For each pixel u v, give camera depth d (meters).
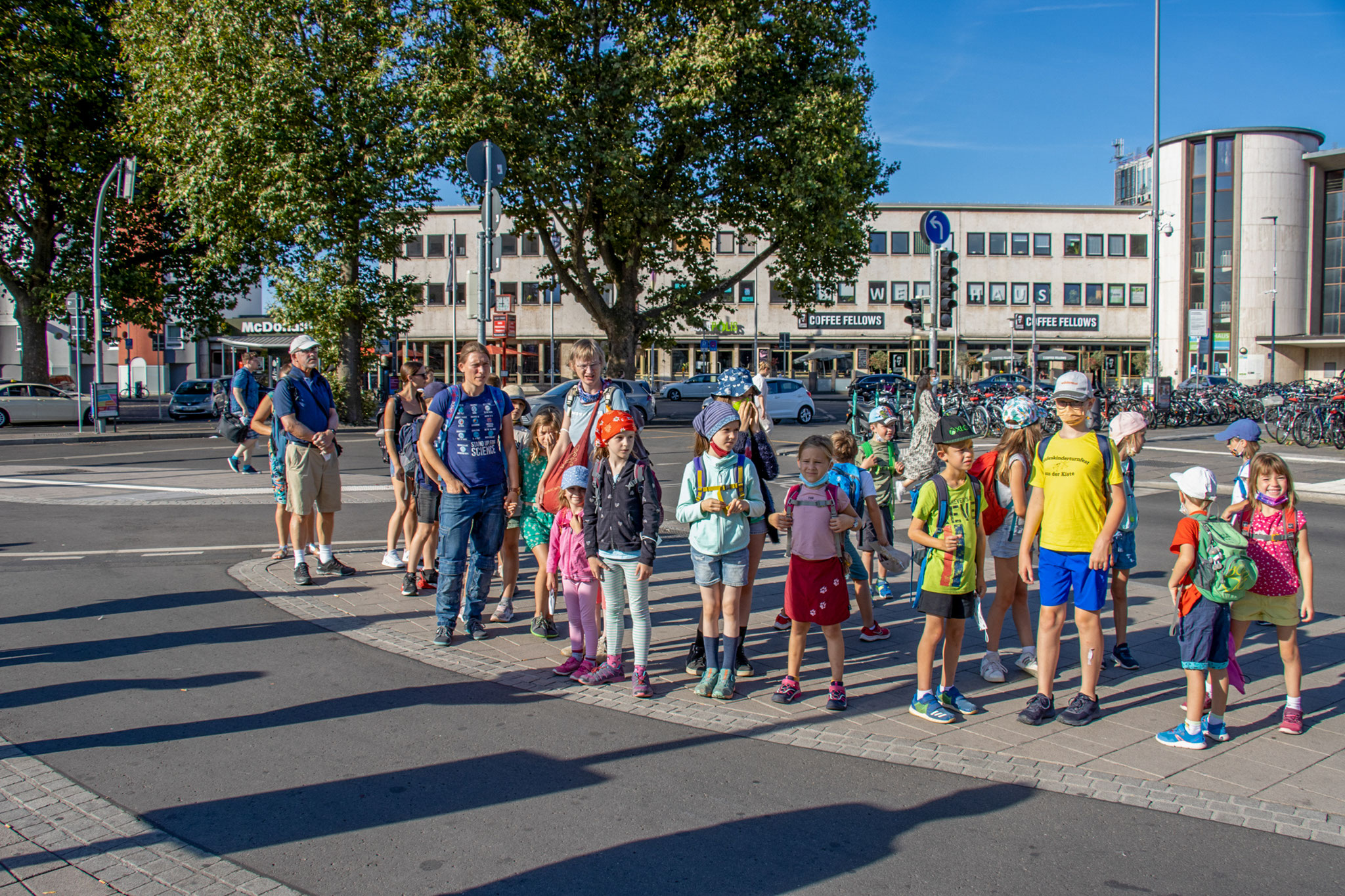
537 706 5.22
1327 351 55.53
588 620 5.73
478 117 24.88
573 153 26.56
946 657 5.10
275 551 9.44
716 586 5.37
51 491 13.75
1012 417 5.63
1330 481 15.16
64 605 7.23
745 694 5.47
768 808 3.96
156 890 3.30
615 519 5.42
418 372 8.41
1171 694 5.44
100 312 26.05
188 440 24.53
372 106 24.61
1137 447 5.89
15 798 4.01
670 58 25.70
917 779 4.27
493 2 26.03
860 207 30.64
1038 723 4.97
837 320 58.66
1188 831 3.78
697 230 31.05
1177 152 56.97
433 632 6.66
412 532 8.44
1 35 28.70
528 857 3.55
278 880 3.38
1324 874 3.45
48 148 29.89
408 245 56.78
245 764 4.38
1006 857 3.56
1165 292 58.22
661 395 48.97
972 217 59.03
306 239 24.84
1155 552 9.76
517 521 7.09
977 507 5.04
